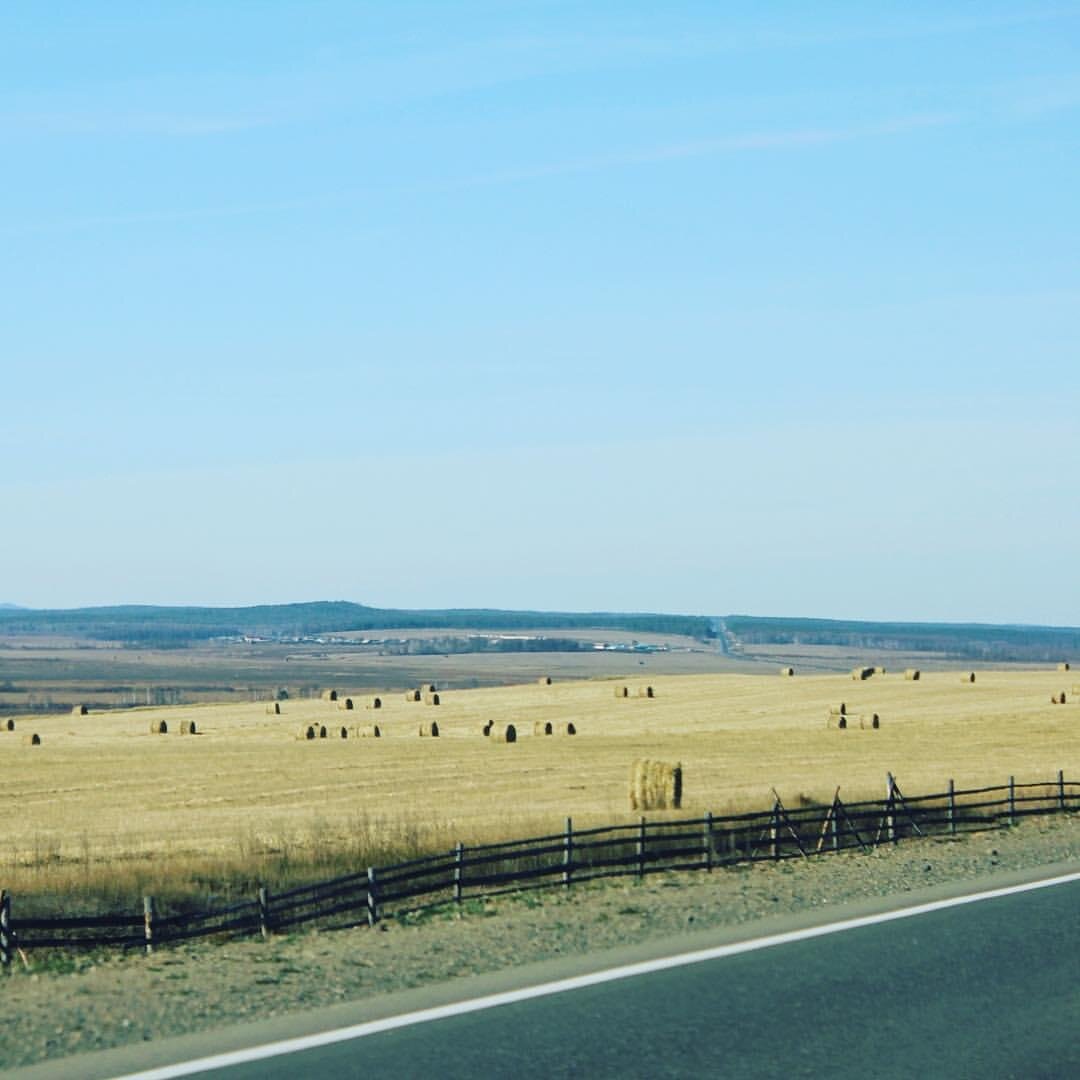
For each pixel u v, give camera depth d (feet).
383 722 439.63
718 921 97.35
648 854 127.34
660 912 101.65
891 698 466.29
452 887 118.32
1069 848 142.00
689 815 175.73
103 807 223.10
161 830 185.88
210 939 96.99
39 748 360.69
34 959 90.53
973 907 101.04
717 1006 69.97
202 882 127.85
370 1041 63.16
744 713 432.25
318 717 474.08
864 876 121.70
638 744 335.26
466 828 158.51
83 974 82.99
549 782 250.98
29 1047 63.77
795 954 83.30
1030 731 350.02
